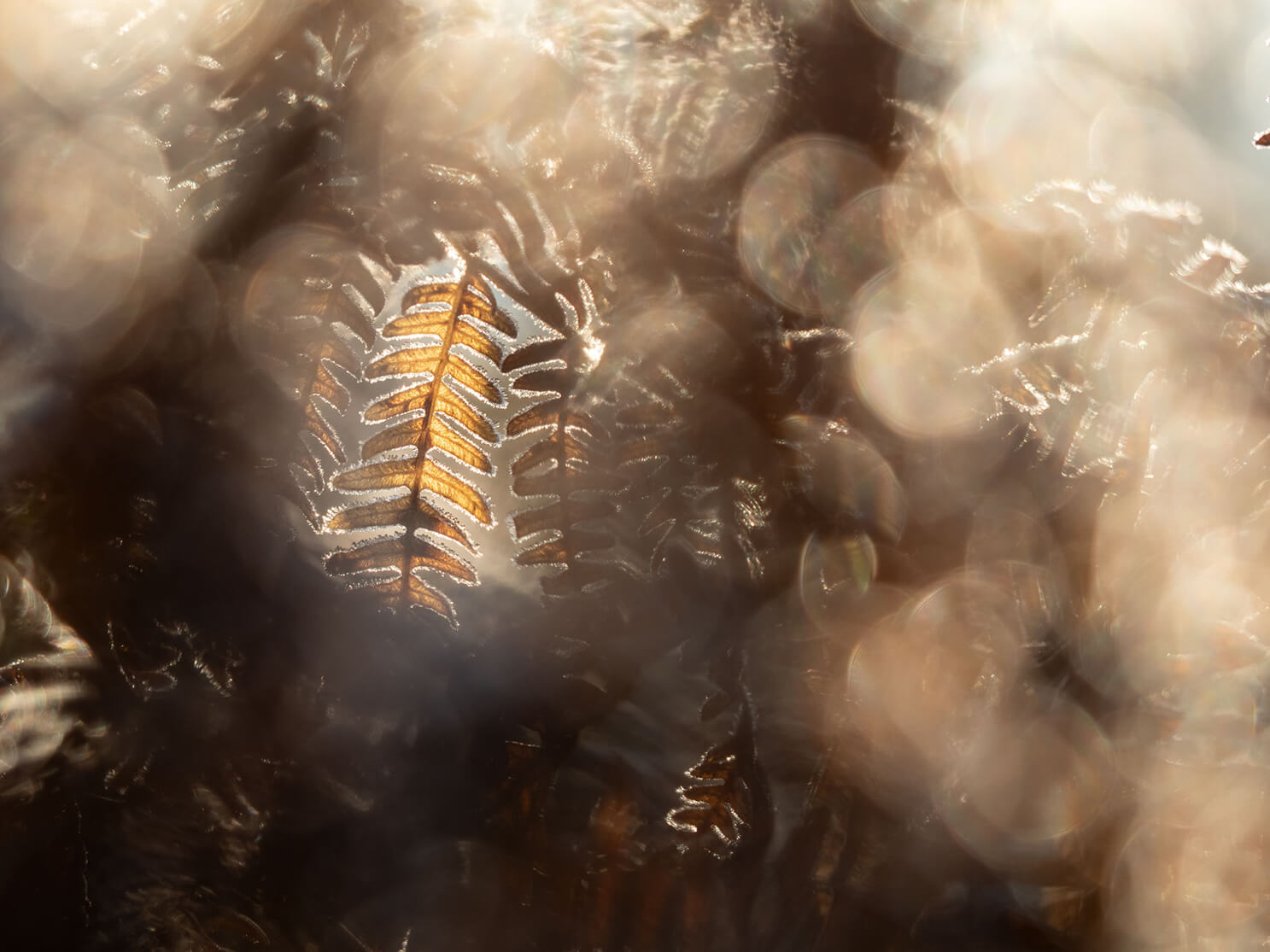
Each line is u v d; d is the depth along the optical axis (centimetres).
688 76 43
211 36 43
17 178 43
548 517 43
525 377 43
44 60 43
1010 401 43
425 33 43
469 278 43
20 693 43
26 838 43
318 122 42
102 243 43
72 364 43
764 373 43
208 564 43
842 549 43
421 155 42
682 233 43
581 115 43
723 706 43
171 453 43
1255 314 43
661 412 43
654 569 43
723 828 43
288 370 43
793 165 43
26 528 43
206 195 43
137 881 43
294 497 43
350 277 43
